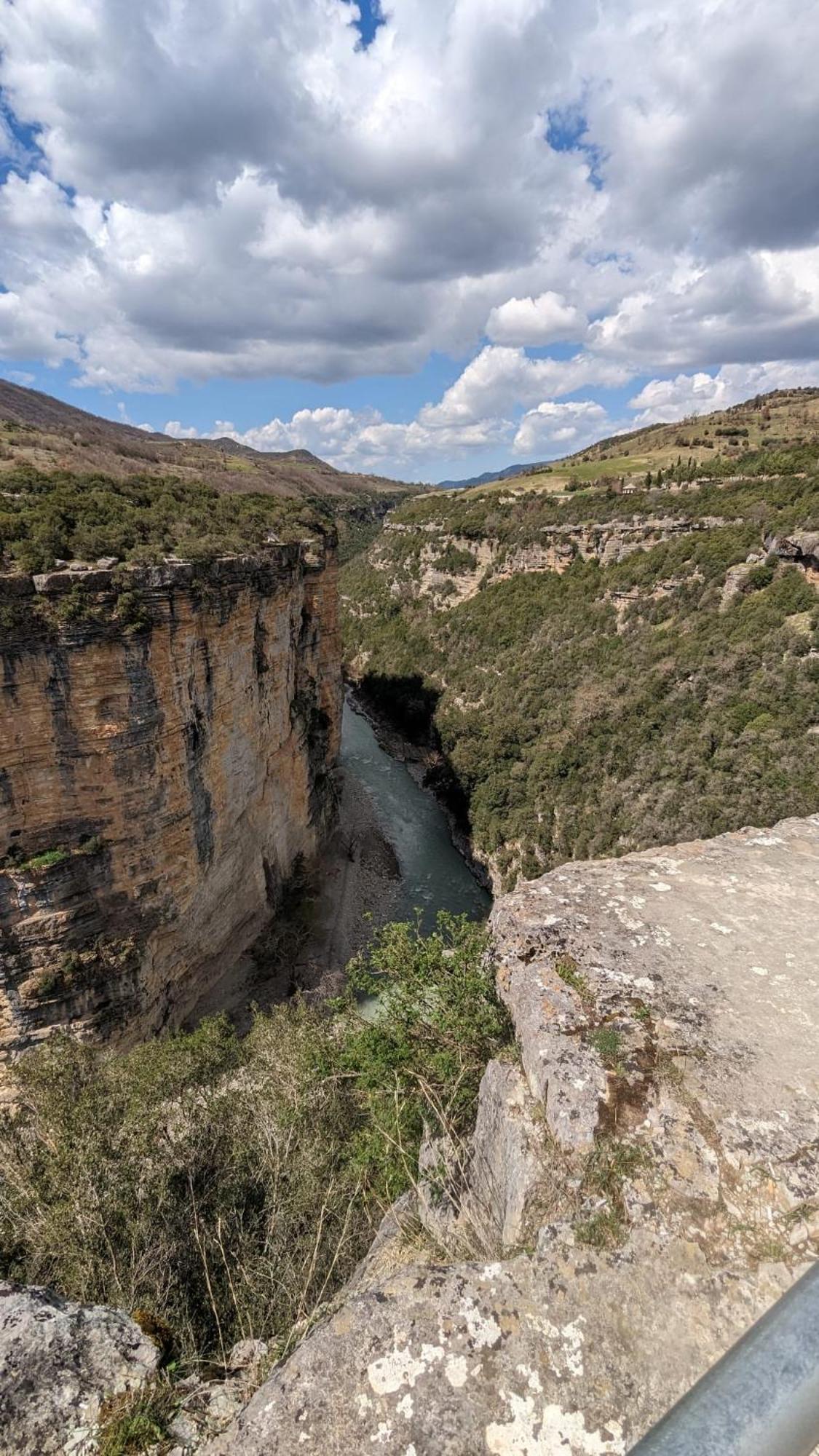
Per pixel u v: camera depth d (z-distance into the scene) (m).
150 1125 10.12
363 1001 27.77
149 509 29.81
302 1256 7.42
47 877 21.45
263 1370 4.68
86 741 21.55
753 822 34.91
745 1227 3.84
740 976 5.65
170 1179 9.00
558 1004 5.43
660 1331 3.35
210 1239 7.94
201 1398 4.33
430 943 7.70
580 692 56.03
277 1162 9.22
